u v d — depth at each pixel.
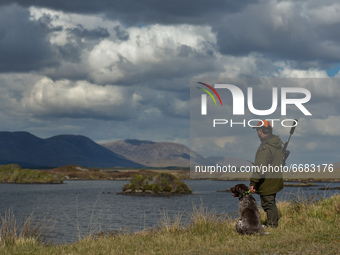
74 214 29.00
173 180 56.31
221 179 94.75
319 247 6.59
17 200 43.00
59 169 162.88
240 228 8.51
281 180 8.97
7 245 8.95
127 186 56.56
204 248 7.38
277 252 6.55
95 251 7.87
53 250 8.35
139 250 7.77
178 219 11.24
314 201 11.20
